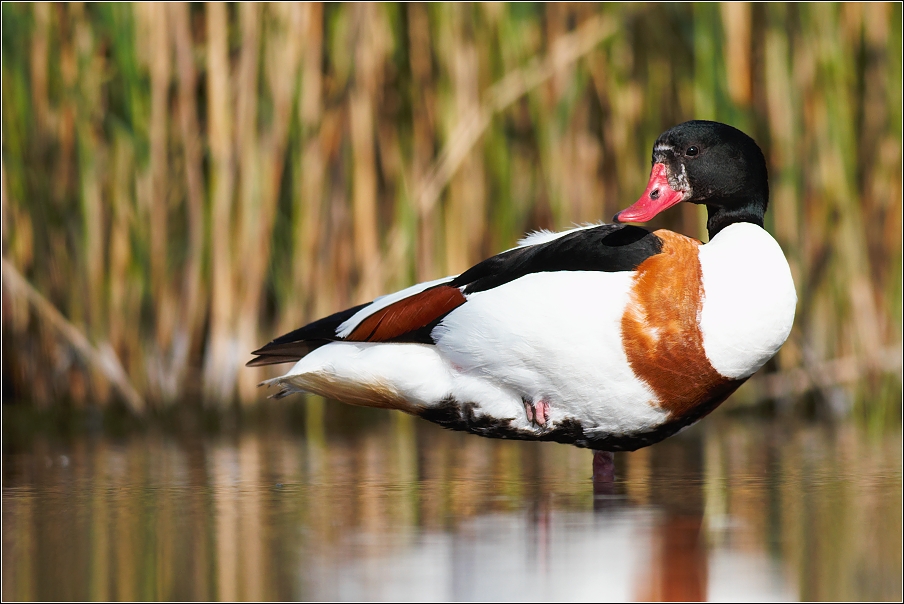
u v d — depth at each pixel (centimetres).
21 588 504
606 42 1169
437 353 748
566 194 1164
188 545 579
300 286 1155
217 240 1133
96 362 1105
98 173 1123
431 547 567
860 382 1178
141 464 873
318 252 1159
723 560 542
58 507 684
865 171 1205
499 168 1155
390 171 1185
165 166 1124
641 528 610
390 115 1178
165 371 1148
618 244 722
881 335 1200
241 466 859
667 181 770
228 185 1129
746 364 716
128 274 1127
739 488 737
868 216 1205
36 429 1102
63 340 1133
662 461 873
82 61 1091
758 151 775
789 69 1164
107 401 1133
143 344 1135
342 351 762
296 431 1111
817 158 1173
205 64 1154
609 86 1172
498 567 530
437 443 1015
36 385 1128
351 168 1155
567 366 714
